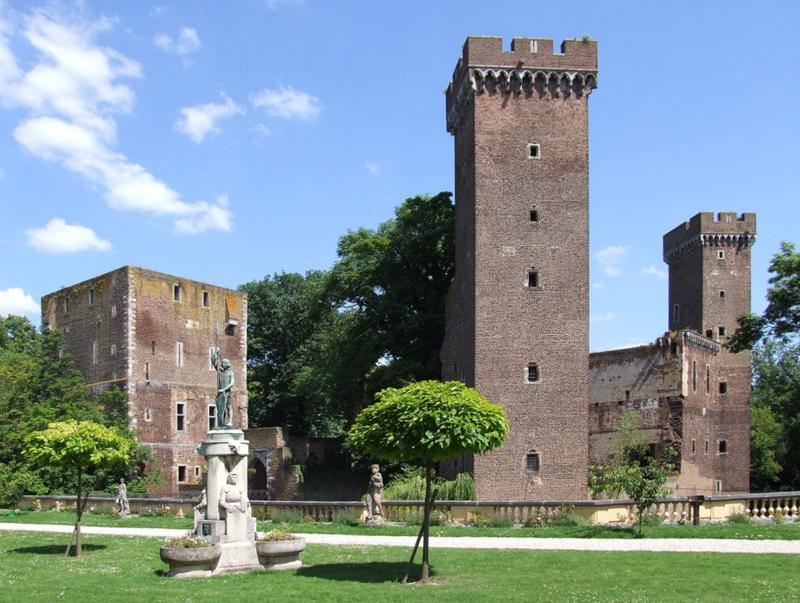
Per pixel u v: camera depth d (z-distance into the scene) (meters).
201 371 68.00
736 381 77.38
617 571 21.69
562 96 50.41
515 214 49.34
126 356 62.16
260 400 85.44
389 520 34.84
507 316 48.50
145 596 19.12
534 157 49.84
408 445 21.50
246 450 24.09
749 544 26.52
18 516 43.53
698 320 84.75
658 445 62.69
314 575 21.83
